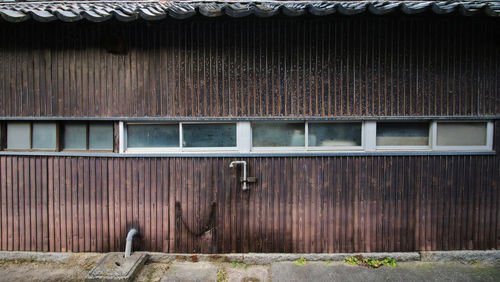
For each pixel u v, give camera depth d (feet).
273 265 12.35
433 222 12.76
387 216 12.74
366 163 12.67
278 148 12.81
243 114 12.48
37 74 12.53
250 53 12.37
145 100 12.47
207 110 12.49
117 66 12.44
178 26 12.33
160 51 12.38
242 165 12.57
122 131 12.67
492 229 12.78
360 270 11.95
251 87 12.43
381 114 12.48
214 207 12.71
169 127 12.86
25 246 13.02
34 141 12.96
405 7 9.98
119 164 12.73
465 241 12.77
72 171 12.81
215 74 12.42
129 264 11.72
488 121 12.68
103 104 12.51
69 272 11.96
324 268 12.10
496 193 12.74
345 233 12.78
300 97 12.43
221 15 10.28
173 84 12.44
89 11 11.18
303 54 12.37
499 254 12.66
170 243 12.81
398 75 12.40
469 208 12.73
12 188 12.98
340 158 12.66
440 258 12.67
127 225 12.84
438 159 12.67
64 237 12.96
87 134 12.87
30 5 15.23
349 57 12.37
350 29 12.32
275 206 12.69
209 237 12.78
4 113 12.68
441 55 12.37
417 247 12.77
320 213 12.72
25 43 12.48
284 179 12.66
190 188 12.69
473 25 12.31
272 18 10.85
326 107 12.45
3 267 12.31
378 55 12.37
